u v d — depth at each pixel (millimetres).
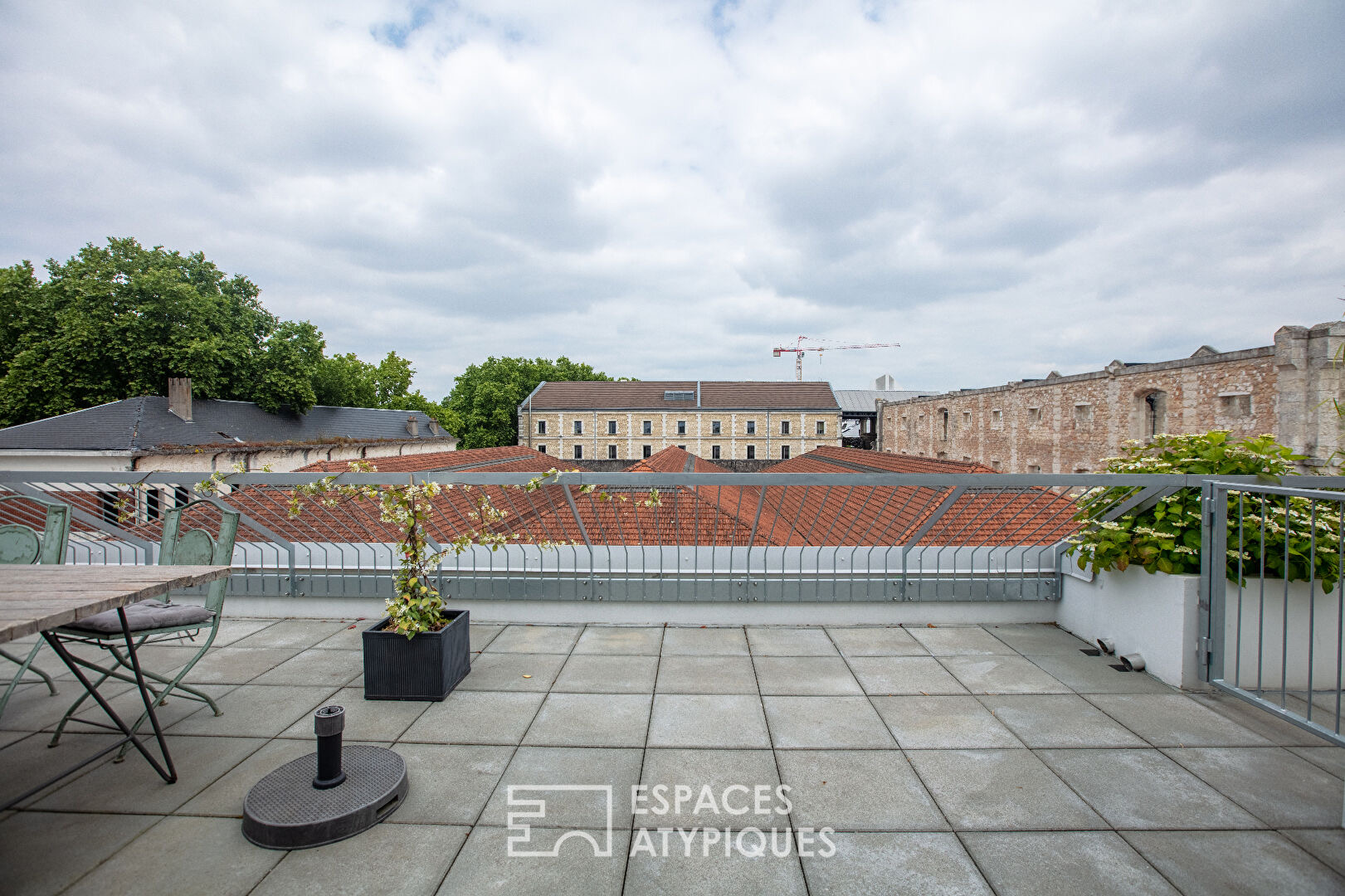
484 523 4480
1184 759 2984
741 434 72625
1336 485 4102
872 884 2135
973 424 38594
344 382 46188
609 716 3434
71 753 3006
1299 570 3707
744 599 4973
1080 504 4766
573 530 7227
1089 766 2922
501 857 2277
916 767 2918
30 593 2412
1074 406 28938
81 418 26234
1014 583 5016
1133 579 4195
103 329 28875
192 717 3414
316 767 2770
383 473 4457
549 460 35969
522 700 3635
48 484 4805
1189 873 2191
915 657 4324
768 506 13508
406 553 3848
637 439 72500
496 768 2900
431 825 2467
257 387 35562
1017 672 4059
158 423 28156
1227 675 3801
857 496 9852
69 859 2248
